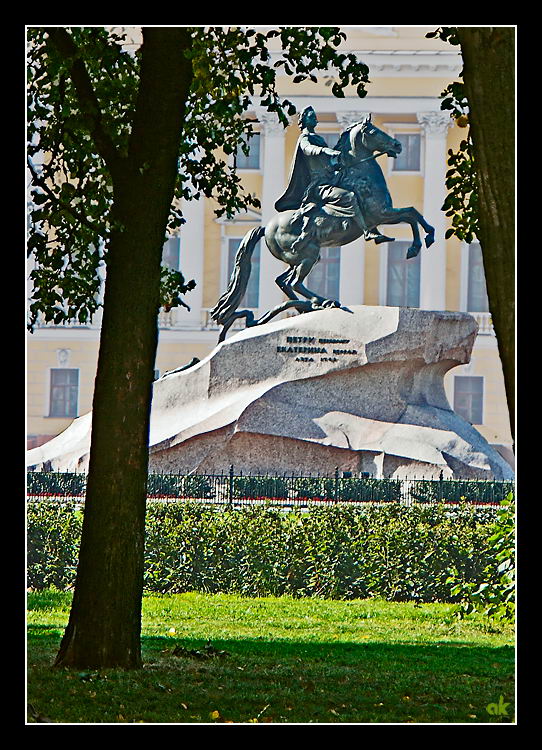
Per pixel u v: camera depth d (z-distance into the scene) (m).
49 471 57.88
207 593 37.91
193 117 37.28
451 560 36.88
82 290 35.06
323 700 23.62
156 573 38.00
